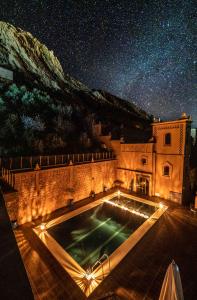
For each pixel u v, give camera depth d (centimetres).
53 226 1440
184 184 1927
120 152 2556
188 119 1825
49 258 1066
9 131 2195
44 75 7012
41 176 1573
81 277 938
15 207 1377
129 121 4988
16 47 7812
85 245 1222
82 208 1781
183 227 1448
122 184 2500
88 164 2077
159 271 972
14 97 3028
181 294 464
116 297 790
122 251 1130
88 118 3503
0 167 1528
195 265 1016
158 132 2103
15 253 297
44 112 3070
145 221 1535
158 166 2120
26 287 233
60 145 2361
